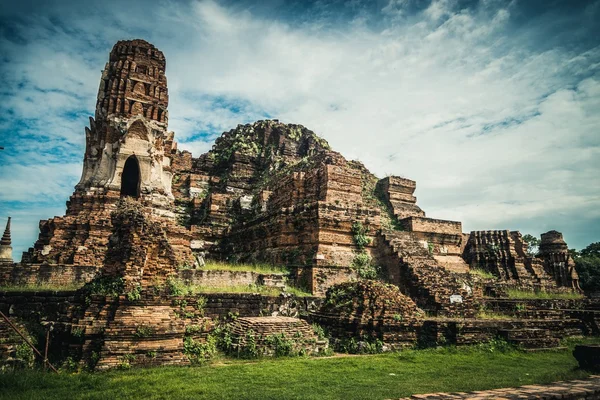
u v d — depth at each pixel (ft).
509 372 51.11
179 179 139.74
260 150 159.43
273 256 99.30
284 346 59.98
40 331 53.72
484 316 84.07
